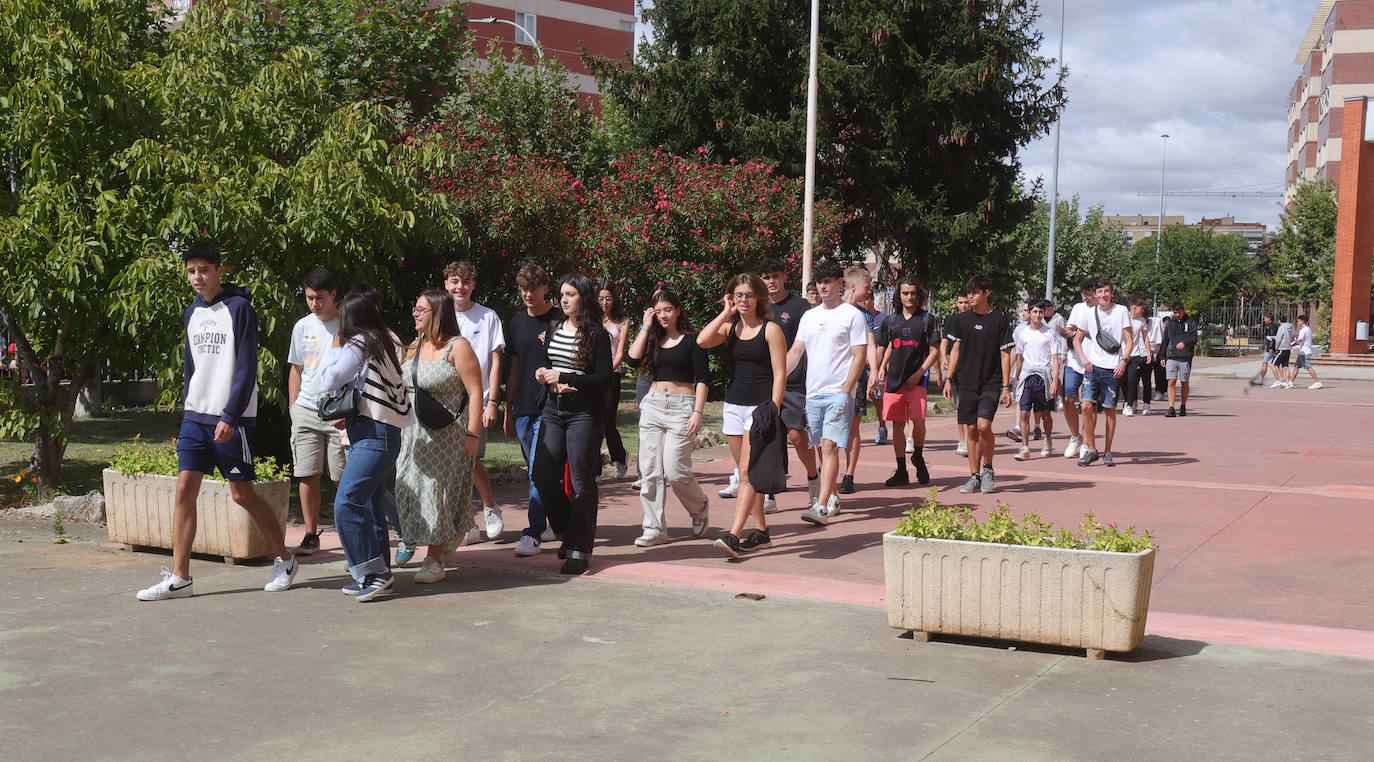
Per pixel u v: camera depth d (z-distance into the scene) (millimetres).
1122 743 3975
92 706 4367
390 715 4270
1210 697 4480
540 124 20062
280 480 6863
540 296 7621
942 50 26812
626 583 6500
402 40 17016
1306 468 11719
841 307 8336
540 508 7336
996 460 12562
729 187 19469
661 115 27844
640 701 4430
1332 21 72750
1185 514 8828
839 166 27688
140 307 8016
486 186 15461
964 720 4215
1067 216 48438
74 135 8508
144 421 15219
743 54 26828
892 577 5316
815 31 18922
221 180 8289
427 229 9562
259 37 15562
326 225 8641
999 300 30688
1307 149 85250
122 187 9016
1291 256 53562
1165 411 20109
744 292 7398
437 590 6344
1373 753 3879
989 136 28406
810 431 8547
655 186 19625
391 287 9547
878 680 4707
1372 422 17531
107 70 8578
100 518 8250
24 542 7578
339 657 5020
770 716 4258
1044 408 12609
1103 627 4945
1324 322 52312
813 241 19984
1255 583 6551
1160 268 79438
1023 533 5215
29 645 5188
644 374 7762
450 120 17016
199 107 9008
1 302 8703
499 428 14703
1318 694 4516
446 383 6418
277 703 4406
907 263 30250
